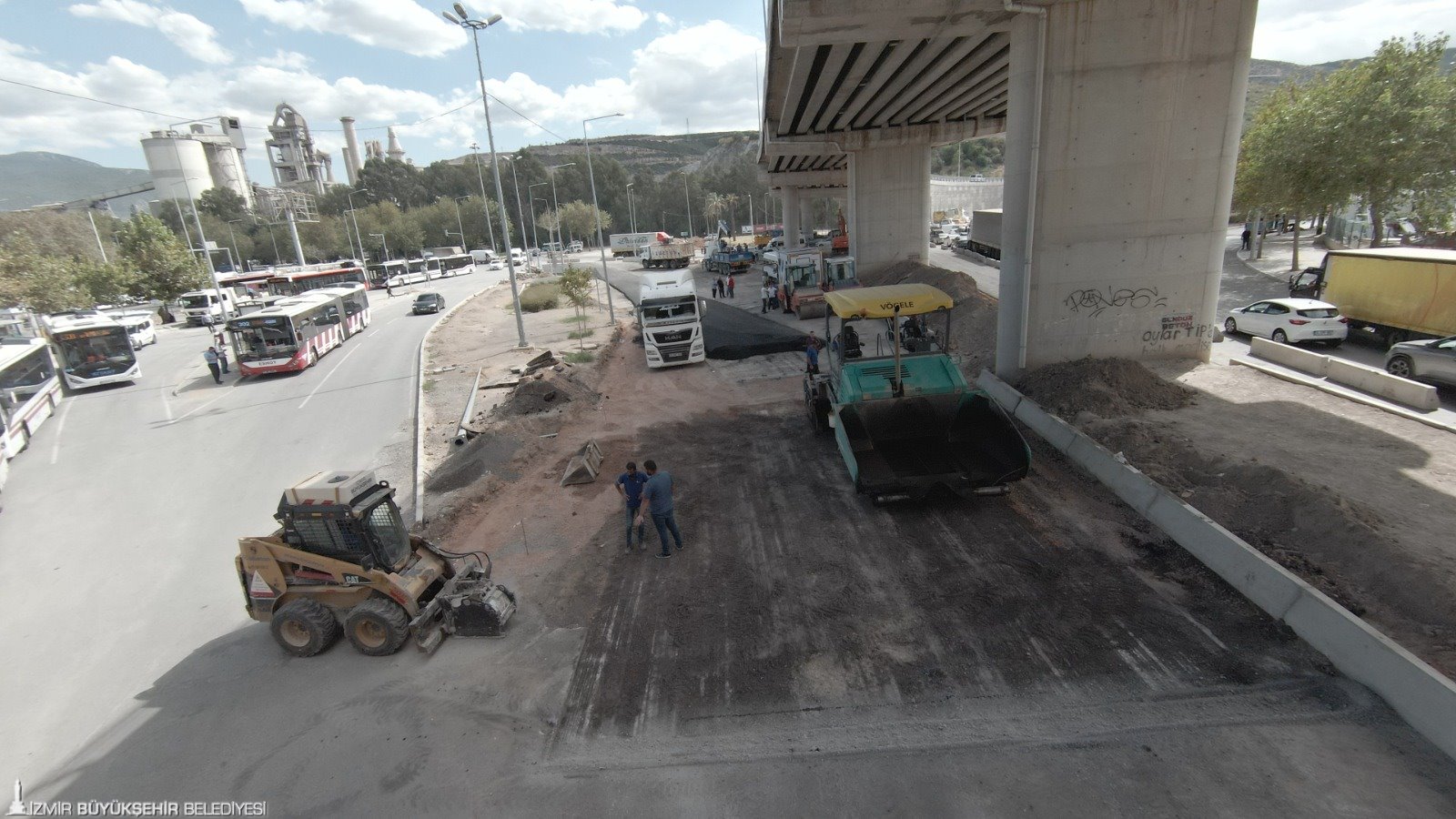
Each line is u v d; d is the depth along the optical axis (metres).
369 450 16.86
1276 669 6.64
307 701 7.57
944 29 16.31
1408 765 5.43
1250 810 5.16
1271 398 13.64
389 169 141.25
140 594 10.58
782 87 27.92
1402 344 15.43
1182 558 8.76
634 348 27.86
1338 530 8.10
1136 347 16.58
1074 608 7.89
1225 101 14.91
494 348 29.58
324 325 30.77
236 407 22.12
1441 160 25.62
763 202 146.00
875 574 9.02
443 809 5.91
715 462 13.93
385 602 8.17
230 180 135.50
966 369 19.48
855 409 12.23
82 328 25.92
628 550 10.39
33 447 19.06
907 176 39.28
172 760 6.83
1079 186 15.52
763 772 5.96
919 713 6.50
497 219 134.88
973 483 10.34
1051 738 6.04
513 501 12.69
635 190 152.50
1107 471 11.16
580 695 7.23
